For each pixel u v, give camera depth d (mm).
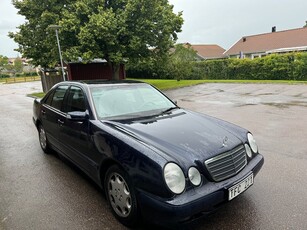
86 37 15180
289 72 20359
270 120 7477
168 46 18250
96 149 3115
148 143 2668
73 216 3035
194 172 2453
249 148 3119
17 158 5125
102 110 3484
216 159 2598
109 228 2785
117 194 2857
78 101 3814
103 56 16938
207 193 2406
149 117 3479
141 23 15938
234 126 3459
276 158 4508
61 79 22438
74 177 4102
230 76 24406
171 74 25469
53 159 4961
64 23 15812
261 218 2838
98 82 4086
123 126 3109
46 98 4977
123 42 16734
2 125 8750
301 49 28797
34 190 3719
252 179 2865
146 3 15820
